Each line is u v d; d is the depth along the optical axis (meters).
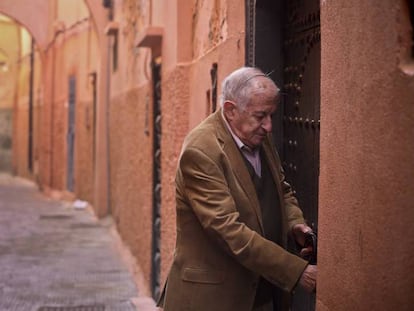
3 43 27.97
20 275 8.87
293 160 3.71
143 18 8.38
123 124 10.74
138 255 8.77
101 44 13.41
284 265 2.65
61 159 19.09
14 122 28.31
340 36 2.25
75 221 14.36
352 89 2.15
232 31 4.16
